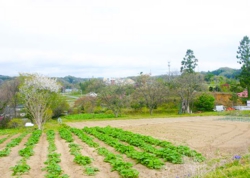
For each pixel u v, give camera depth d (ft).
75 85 425.28
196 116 148.46
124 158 48.93
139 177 37.60
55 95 123.65
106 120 144.66
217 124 105.29
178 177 34.06
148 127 102.47
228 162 36.14
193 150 51.29
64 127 113.50
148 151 53.36
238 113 149.18
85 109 210.79
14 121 154.20
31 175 39.65
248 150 49.52
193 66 233.55
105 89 175.22
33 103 115.85
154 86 174.91
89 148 60.13
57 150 59.16
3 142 80.33
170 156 45.62
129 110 200.54
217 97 205.87
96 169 40.63
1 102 165.89
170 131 87.61
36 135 84.02
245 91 225.15
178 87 179.32
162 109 199.93
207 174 29.66
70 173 40.27
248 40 201.05
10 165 46.37
